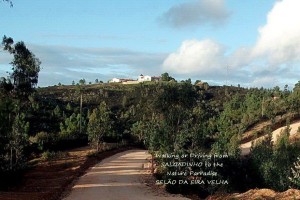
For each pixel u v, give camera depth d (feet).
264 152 121.70
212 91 464.65
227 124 196.85
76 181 103.09
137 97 378.53
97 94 422.82
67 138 176.65
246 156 132.87
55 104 303.27
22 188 90.94
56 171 118.62
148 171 124.26
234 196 75.92
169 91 148.97
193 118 139.23
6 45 120.37
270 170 111.55
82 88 468.75
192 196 85.97
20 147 111.55
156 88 157.38
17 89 124.67
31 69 124.67
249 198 71.51
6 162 105.40
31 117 214.90
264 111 254.88
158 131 116.98
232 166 110.93
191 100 152.46
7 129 105.81
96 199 77.00
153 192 88.79
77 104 352.28
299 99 247.09
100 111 171.94
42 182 99.30
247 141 216.74
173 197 82.38
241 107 274.57
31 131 190.60
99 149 172.04
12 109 109.40
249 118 247.70
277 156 118.83
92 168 130.11
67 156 146.20
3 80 120.26
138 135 229.45
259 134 222.89
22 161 112.57
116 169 128.67
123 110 350.43
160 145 114.01
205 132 114.01
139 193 86.48
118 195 82.58
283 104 261.03
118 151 188.34
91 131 167.63
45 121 219.20
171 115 131.34
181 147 102.42
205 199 83.46
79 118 209.67
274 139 203.82
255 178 113.09
